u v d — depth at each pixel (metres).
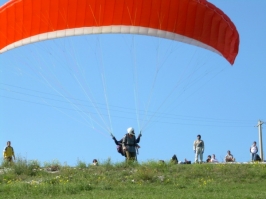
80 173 32.50
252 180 31.53
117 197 25.83
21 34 36.31
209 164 34.34
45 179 31.39
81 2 35.59
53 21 35.91
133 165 34.06
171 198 25.30
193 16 35.97
